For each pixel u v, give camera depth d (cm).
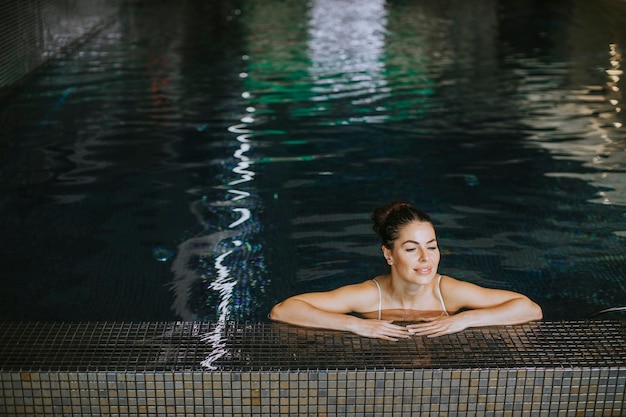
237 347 251
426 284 283
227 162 493
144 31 961
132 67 761
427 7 1141
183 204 428
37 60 754
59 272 353
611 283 339
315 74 727
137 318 315
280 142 532
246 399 240
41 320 313
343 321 265
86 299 330
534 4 1121
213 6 1170
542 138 533
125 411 242
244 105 623
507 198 432
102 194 441
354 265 356
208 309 322
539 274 348
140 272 352
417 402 242
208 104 627
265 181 461
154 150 516
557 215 409
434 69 742
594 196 432
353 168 480
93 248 376
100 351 248
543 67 741
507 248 373
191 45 870
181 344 253
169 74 732
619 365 243
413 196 436
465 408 244
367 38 906
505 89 665
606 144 518
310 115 595
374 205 423
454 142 528
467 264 357
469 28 958
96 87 684
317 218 408
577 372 241
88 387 238
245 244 379
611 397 245
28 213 416
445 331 263
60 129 562
